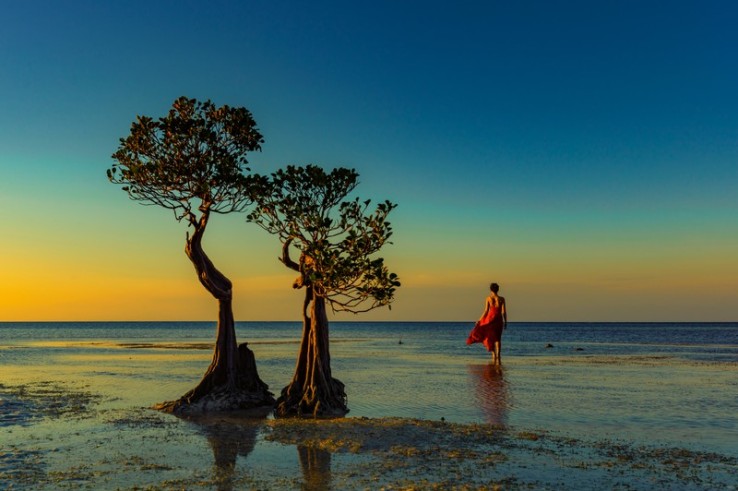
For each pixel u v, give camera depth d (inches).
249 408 647.1
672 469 394.0
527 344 2143.2
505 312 1170.6
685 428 534.0
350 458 419.5
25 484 357.1
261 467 396.8
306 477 372.8
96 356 1572.3
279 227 637.9
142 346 2219.5
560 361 1273.4
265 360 1364.4
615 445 463.2
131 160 629.3
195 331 5477.4
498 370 1054.4
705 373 1003.9
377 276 588.4
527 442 470.9
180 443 470.0
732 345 2087.8
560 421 565.3
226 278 666.2
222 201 643.5
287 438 483.5
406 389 792.9
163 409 636.7
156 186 626.2
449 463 406.0
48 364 1283.2
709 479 370.9
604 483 361.7
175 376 1005.2
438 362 1252.5
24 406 657.0
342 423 535.2
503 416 592.1
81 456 428.1
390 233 594.6
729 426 542.9
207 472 384.8
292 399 623.2
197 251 642.2
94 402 693.9
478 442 468.4
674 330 4766.2
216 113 642.2
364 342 2615.7
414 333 4793.3
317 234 625.0
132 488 349.1
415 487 349.7
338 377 943.0
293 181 627.8
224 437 490.9
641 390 780.0
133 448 453.1
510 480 366.3
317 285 624.1
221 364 653.9
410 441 467.2
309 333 645.9
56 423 557.3
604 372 1016.9
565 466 399.9
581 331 4473.4
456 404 666.2
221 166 621.6
